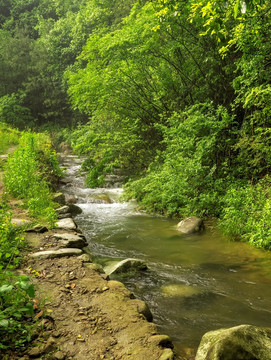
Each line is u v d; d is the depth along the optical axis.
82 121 34.44
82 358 2.47
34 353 2.43
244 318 3.66
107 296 3.42
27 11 44.62
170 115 11.40
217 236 6.87
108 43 10.61
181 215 8.65
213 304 3.98
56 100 34.91
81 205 10.37
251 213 6.81
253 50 7.52
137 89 11.49
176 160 8.87
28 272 3.83
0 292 2.53
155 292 4.30
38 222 5.66
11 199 7.00
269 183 7.46
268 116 7.68
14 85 36.31
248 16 6.46
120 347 2.60
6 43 37.78
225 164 8.50
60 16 41.69
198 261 5.47
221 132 9.20
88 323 2.91
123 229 7.53
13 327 2.62
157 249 6.09
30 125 35.22
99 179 11.03
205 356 2.53
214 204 8.31
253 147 7.56
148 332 2.80
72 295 3.38
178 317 3.66
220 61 9.73
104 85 10.77
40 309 3.04
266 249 5.95
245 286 4.50
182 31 9.84
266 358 2.40
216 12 4.61
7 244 4.02
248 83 7.38
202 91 10.23
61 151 26.77
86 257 4.41
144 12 10.02
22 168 7.80
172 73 11.25
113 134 11.24
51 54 33.47
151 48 10.52
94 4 22.30
